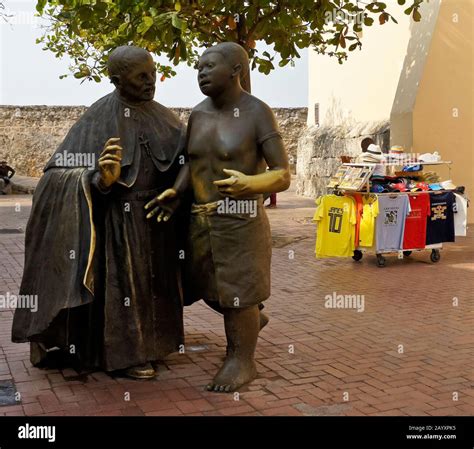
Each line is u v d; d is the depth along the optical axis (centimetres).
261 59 1018
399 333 651
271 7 988
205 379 515
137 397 476
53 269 486
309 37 1002
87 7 777
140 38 882
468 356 575
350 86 1884
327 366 547
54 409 454
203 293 498
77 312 515
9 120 3044
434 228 1051
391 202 1016
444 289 857
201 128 485
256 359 564
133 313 506
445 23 1405
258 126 475
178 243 537
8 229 1475
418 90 1395
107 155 467
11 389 493
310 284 898
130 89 508
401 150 1139
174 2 830
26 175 3073
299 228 1457
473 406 459
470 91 1421
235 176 450
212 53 474
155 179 518
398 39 1584
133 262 506
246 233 477
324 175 2052
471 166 1440
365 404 462
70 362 545
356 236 1024
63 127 3094
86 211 478
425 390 491
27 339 501
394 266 1030
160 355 527
